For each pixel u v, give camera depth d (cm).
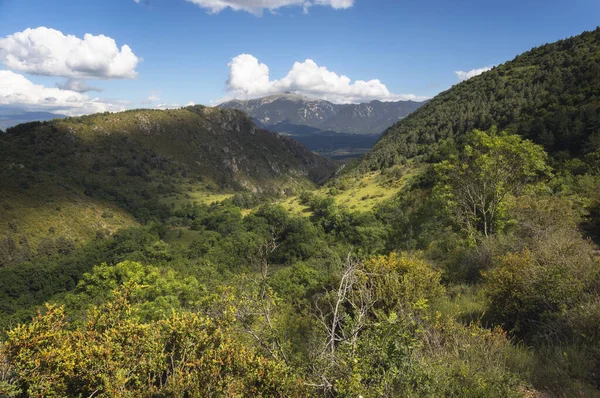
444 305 638
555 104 5319
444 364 354
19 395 350
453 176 1456
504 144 1306
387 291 576
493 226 1317
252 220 8294
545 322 478
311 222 7456
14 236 8512
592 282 500
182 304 1894
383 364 315
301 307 740
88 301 2167
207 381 358
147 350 395
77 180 13350
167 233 9262
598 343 384
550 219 1104
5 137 14800
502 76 10488
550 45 10594
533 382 353
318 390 330
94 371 357
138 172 16262
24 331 362
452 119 9569
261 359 373
